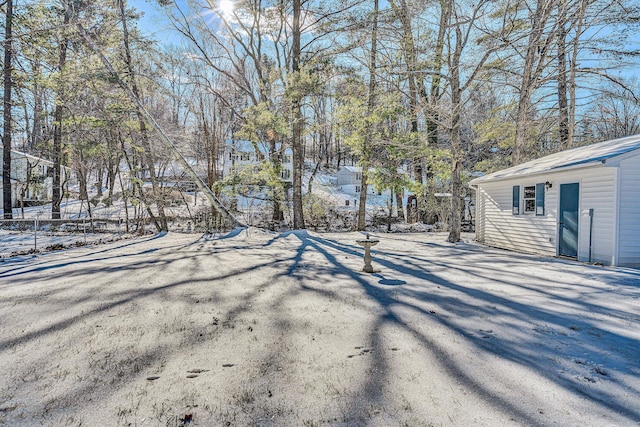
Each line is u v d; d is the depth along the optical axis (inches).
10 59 515.5
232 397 80.7
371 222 749.3
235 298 171.0
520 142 479.8
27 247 400.2
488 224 444.5
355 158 1566.2
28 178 749.3
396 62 539.5
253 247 391.9
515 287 193.5
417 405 77.0
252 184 624.1
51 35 464.1
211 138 890.1
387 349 108.5
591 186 290.2
